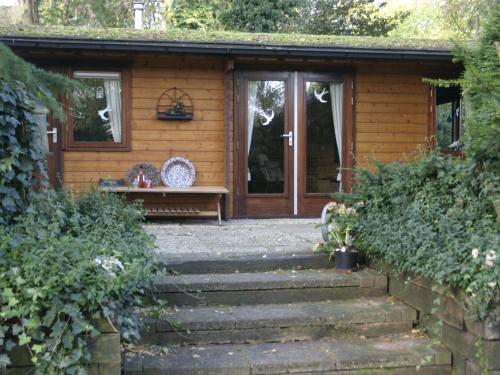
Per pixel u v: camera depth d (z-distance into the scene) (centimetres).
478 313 317
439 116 945
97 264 295
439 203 415
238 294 422
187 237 607
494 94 362
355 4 2081
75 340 278
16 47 721
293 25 1956
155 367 326
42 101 371
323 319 390
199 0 1928
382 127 865
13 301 268
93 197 473
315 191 853
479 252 330
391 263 434
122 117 812
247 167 836
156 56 800
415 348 364
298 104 845
